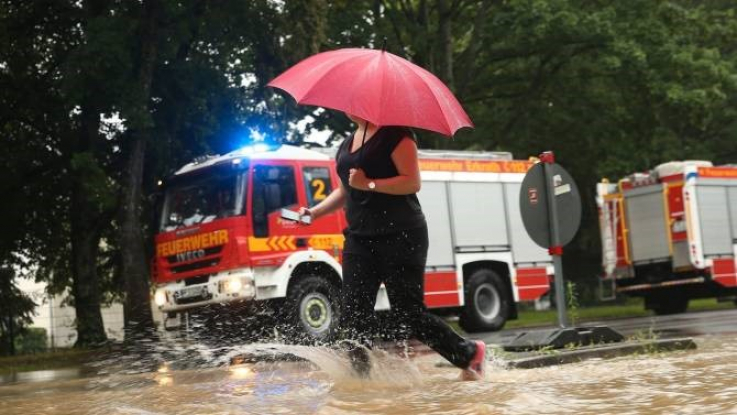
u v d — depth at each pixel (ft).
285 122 71.77
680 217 74.90
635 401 10.75
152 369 25.85
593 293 122.21
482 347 16.17
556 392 12.08
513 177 59.52
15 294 84.58
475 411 10.37
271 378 17.34
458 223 56.13
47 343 120.67
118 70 60.23
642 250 76.89
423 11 95.66
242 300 42.98
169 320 46.03
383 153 16.03
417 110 15.51
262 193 44.21
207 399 13.53
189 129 70.49
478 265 57.11
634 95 92.58
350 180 15.94
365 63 15.87
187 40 68.80
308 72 16.07
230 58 71.51
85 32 59.93
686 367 15.55
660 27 90.12
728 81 89.92
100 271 81.46
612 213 78.79
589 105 99.35
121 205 64.49
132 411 12.26
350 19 91.30
